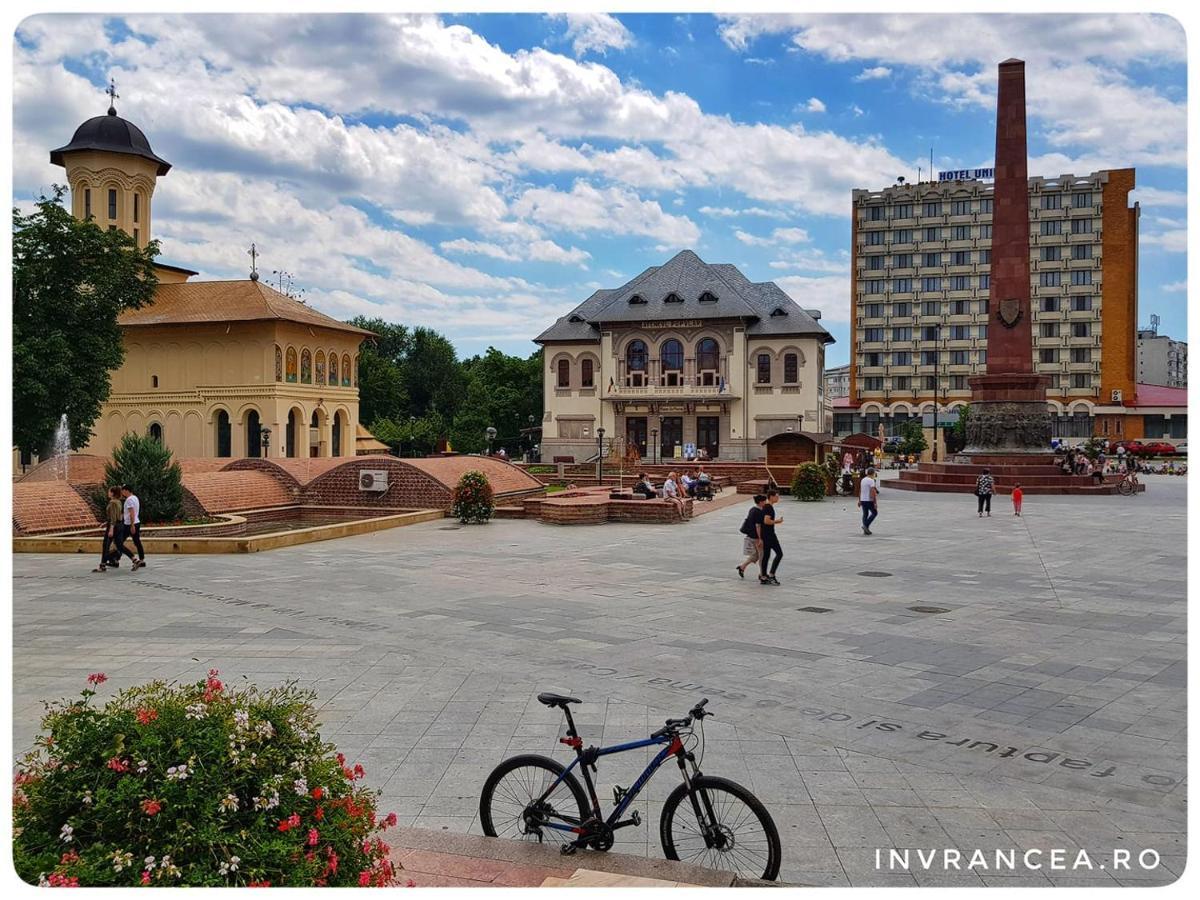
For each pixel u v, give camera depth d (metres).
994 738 8.25
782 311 67.88
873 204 97.50
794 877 5.66
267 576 17.75
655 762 5.78
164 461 26.14
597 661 10.95
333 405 63.34
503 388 87.69
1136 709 9.12
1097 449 63.72
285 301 61.09
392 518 27.52
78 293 38.56
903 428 83.19
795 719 8.76
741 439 67.31
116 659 10.98
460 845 5.82
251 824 4.41
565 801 6.05
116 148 62.28
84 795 4.29
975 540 23.72
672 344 68.81
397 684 9.89
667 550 21.81
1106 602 14.95
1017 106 42.19
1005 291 43.09
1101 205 89.62
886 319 97.50
